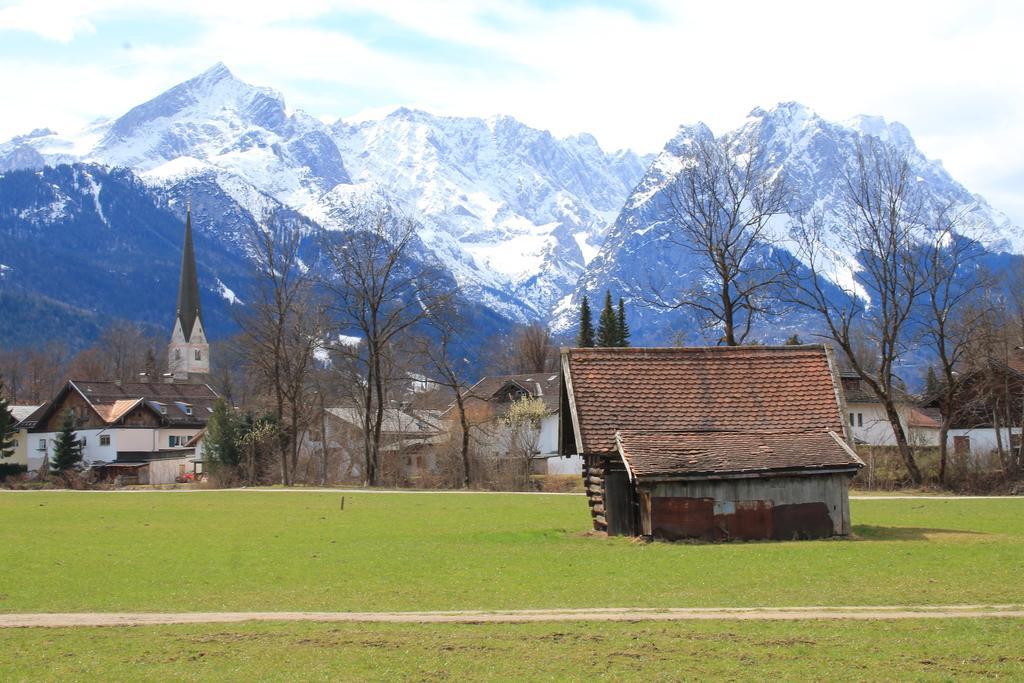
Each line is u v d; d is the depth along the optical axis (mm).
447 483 86062
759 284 77250
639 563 31812
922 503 58469
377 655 20281
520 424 91500
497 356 165500
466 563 32844
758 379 41125
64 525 48219
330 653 20453
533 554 34781
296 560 34219
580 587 27766
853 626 22203
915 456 80688
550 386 117938
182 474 118375
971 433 106812
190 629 22719
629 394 40344
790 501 37719
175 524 48688
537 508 57781
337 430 113438
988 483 70812
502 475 83438
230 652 20625
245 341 99375
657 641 21062
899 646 20438
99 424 136125
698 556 33062
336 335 98312
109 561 34219
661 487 37094
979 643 20562
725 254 77438
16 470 117312
